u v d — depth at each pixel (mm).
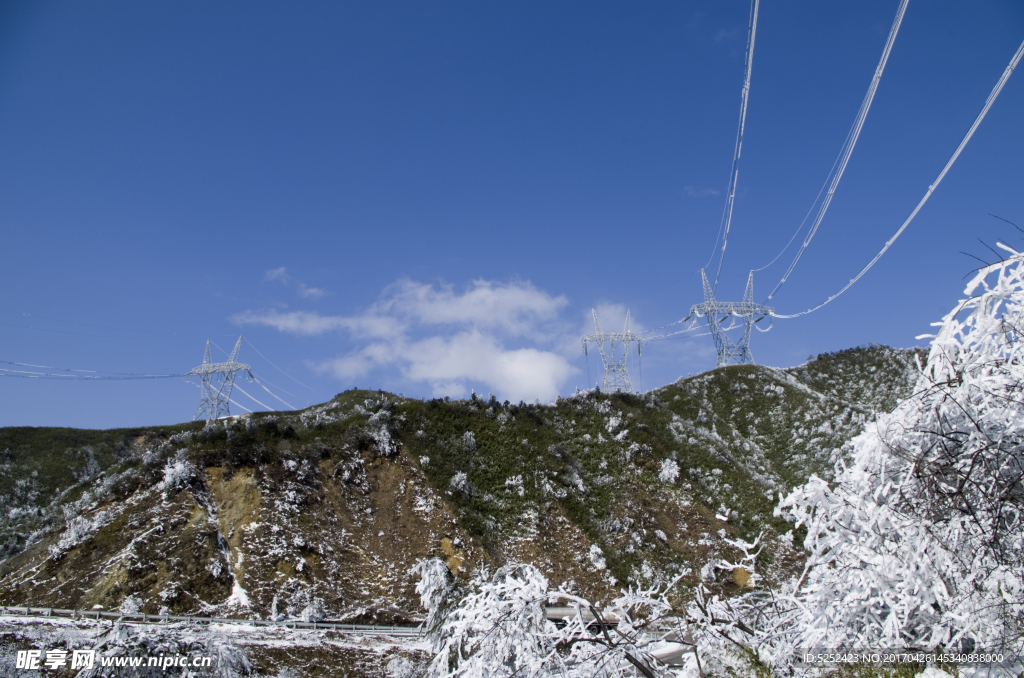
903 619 5938
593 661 7188
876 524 6070
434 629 10133
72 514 36469
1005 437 5762
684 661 7523
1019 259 5910
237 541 34875
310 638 26578
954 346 6203
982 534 5691
